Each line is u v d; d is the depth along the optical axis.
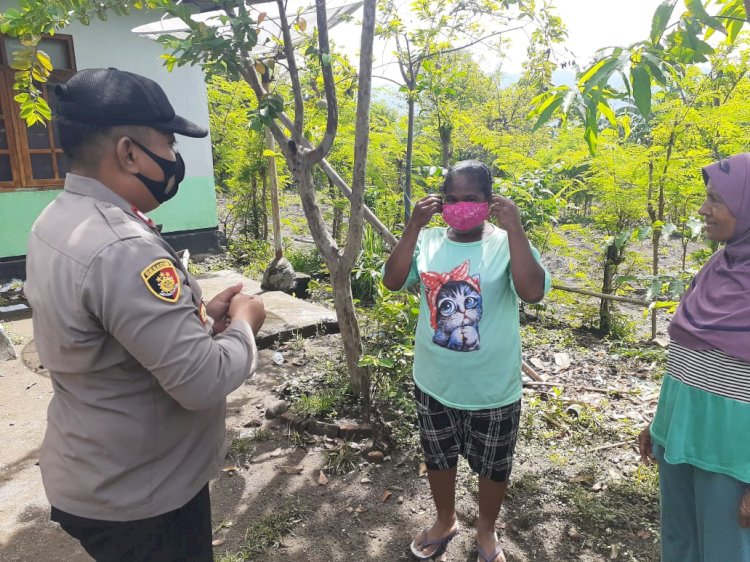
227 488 3.04
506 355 2.19
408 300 3.73
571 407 3.80
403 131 8.16
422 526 2.72
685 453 1.75
